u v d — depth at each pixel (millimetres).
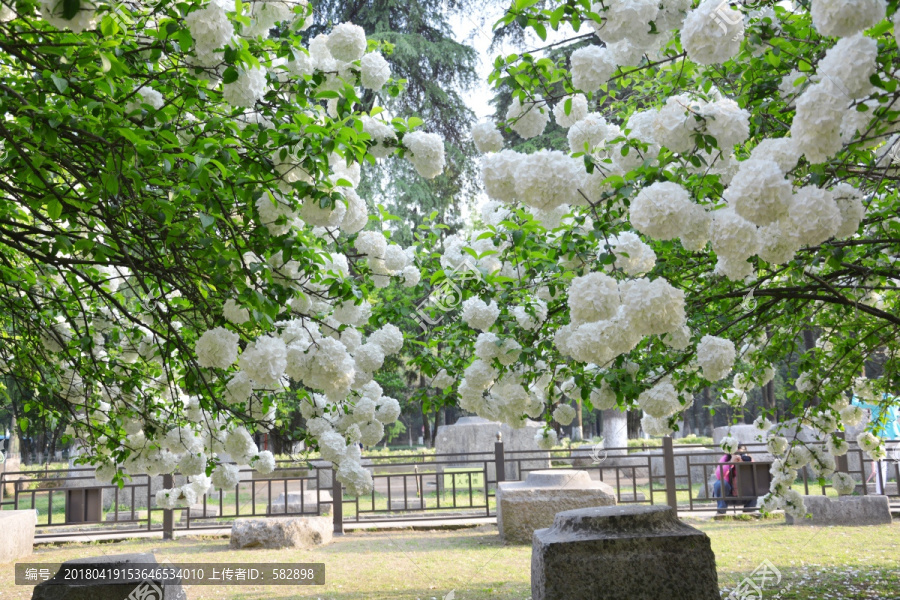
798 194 2076
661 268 3197
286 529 8211
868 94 1960
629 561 3928
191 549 8211
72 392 4785
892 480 11688
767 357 5250
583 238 3156
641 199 2402
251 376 2799
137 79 2734
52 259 3092
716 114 2389
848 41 1909
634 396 3701
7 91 2299
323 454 4031
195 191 2426
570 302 2746
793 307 4625
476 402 3992
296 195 2699
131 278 4641
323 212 2688
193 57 2490
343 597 5781
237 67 2492
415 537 8969
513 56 2852
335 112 3107
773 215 2070
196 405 4629
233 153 2557
